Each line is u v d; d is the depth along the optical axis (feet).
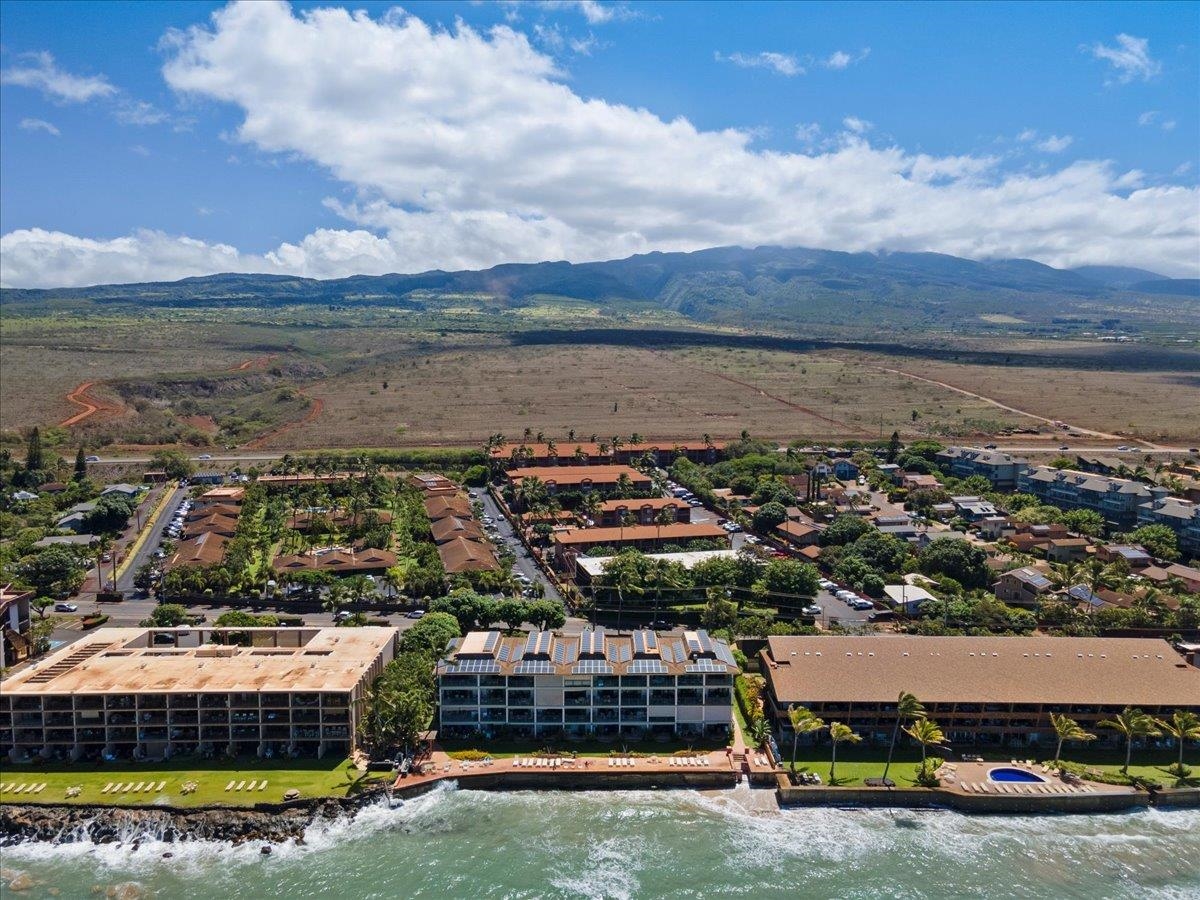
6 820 498.69
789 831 504.02
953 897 452.76
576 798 533.96
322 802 516.73
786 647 611.06
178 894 452.76
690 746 575.38
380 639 652.07
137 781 532.73
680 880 463.42
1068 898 452.76
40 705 552.41
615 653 608.60
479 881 461.37
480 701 583.99
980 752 566.77
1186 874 471.62
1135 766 555.28
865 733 574.15
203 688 561.02
